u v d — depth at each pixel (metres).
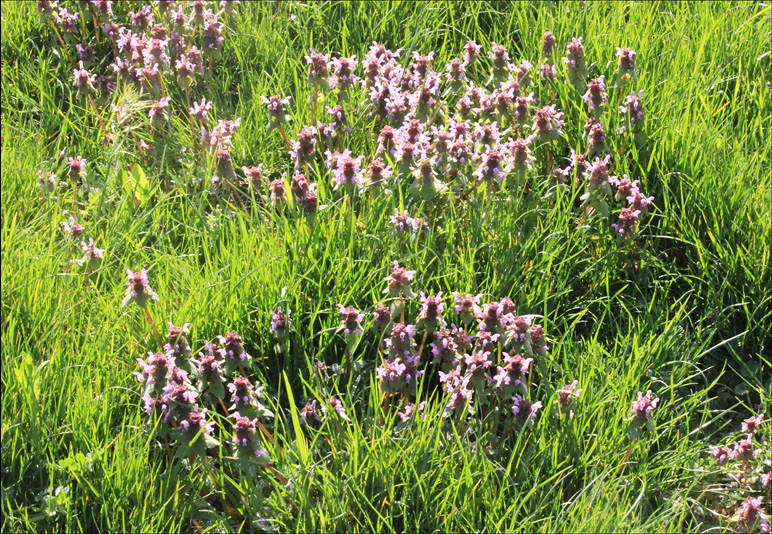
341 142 4.45
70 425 3.10
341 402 3.30
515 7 5.69
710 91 5.08
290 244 3.79
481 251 3.94
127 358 3.45
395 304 3.31
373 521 2.94
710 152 4.34
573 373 3.45
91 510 2.95
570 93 4.78
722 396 3.72
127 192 4.27
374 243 3.86
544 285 3.83
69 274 3.64
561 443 3.16
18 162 4.45
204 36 5.13
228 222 4.25
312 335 3.58
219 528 2.97
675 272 4.12
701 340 3.89
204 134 4.55
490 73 5.32
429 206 4.15
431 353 3.63
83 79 4.83
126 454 3.02
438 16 5.76
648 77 4.97
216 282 3.69
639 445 3.19
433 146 4.01
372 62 4.63
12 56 5.48
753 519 2.98
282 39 5.54
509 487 3.06
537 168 4.50
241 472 3.11
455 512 2.88
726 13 5.59
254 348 3.62
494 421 3.26
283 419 3.38
